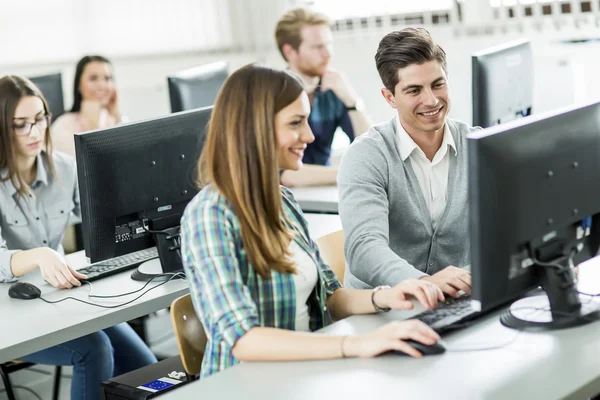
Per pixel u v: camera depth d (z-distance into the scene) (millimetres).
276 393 1839
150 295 2809
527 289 2135
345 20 5191
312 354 1990
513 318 2160
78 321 2607
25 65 5777
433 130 2750
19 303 2820
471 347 2016
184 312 2416
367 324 2258
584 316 2127
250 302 2053
